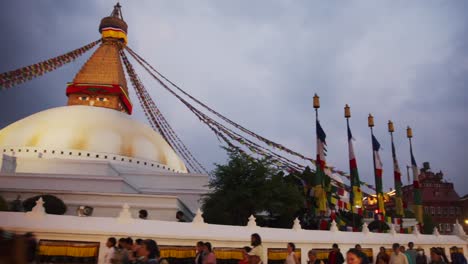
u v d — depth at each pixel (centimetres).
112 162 3466
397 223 3247
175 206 2700
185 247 1639
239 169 2591
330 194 2742
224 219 2530
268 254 1831
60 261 1444
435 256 1355
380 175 3080
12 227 1412
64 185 2928
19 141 3444
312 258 1260
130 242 1047
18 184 2872
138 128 4000
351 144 2966
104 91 4556
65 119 3688
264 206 2520
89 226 1522
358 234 2384
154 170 3681
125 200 2697
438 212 6166
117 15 5422
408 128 3716
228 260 1698
